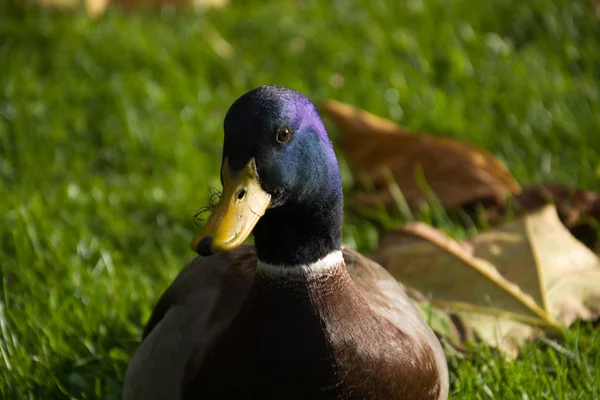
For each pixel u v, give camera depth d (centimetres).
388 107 857
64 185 753
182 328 453
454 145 738
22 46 946
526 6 1006
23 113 842
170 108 860
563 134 815
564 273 593
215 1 1047
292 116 393
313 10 1019
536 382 521
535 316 572
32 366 555
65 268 653
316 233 408
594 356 559
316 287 409
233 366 410
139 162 796
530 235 608
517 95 864
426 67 910
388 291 475
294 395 406
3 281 628
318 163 402
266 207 390
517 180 763
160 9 1031
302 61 935
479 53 942
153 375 445
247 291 449
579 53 937
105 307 610
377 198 733
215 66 934
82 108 862
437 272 589
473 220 710
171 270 663
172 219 735
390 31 976
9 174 775
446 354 549
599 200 682
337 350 405
